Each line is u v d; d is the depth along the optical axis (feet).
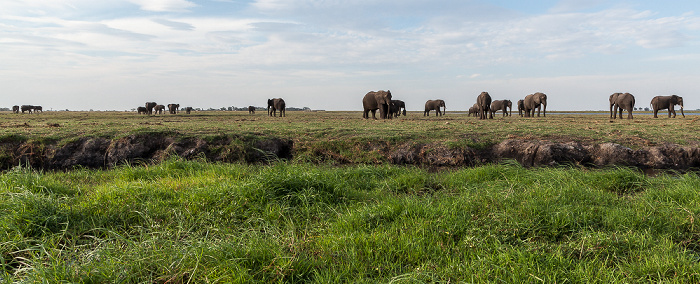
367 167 31.68
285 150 44.32
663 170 36.11
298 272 13.06
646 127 58.13
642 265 13.21
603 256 14.20
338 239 15.46
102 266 12.71
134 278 12.44
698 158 37.24
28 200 17.44
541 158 38.83
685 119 90.94
